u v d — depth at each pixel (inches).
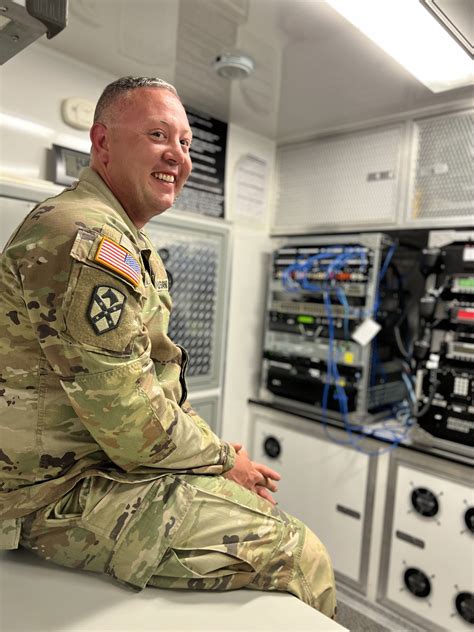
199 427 43.9
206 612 34.2
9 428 35.2
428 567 71.8
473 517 67.1
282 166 103.4
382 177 86.3
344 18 54.5
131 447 34.7
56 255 32.4
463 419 69.6
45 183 61.9
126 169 41.8
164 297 47.1
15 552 39.8
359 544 80.4
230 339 95.5
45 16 31.3
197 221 81.4
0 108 66.7
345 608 77.4
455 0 46.1
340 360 83.3
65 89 72.8
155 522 36.0
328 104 81.0
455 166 76.6
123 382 33.2
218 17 56.8
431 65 61.6
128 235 38.5
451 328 72.1
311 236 97.6
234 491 40.3
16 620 31.4
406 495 74.4
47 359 34.5
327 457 85.2
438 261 73.4
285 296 92.0
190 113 87.8
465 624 67.8
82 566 36.8
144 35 63.2
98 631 31.0
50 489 36.1
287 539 39.3
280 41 61.3
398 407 91.0
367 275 78.7
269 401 97.5
